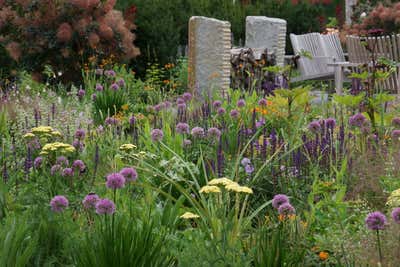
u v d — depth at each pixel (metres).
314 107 9.12
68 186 5.26
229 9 22.42
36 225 4.48
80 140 6.35
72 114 8.83
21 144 6.77
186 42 20.53
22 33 15.62
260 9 22.88
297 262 4.22
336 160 5.98
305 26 23.20
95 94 10.63
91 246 4.00
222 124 6.83
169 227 4.91
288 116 7.45
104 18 15.84
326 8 33.69
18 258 3.94
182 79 15.23
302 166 5.96
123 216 4.25
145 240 4.03
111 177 4.54
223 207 4.75
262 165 5.95
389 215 4.79
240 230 4.71
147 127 6.98
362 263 4.28
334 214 4.95
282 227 4.39
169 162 5.71
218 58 13.04
